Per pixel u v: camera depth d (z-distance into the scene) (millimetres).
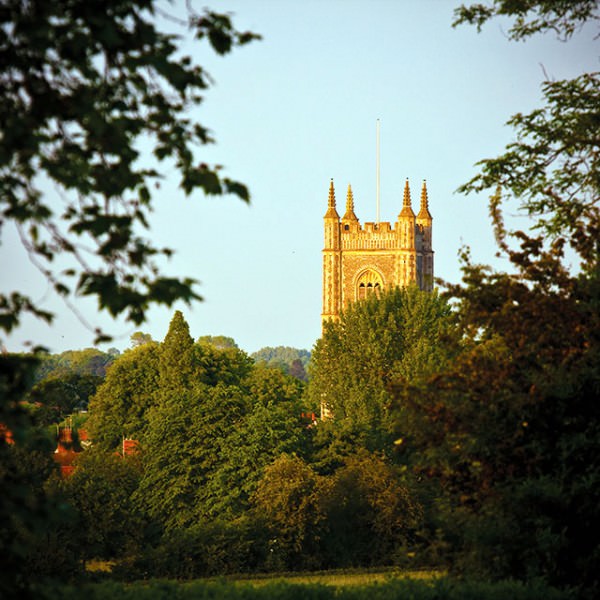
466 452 62969
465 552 66000
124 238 38750
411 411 65750
